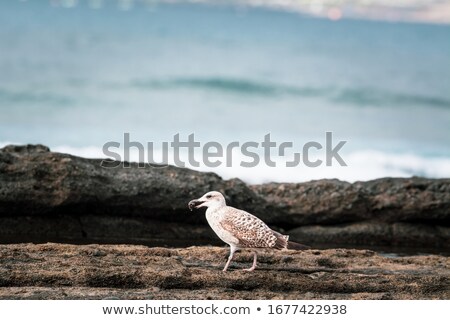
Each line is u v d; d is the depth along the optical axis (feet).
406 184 53.57
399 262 42.06
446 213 52.60
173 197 50.06
